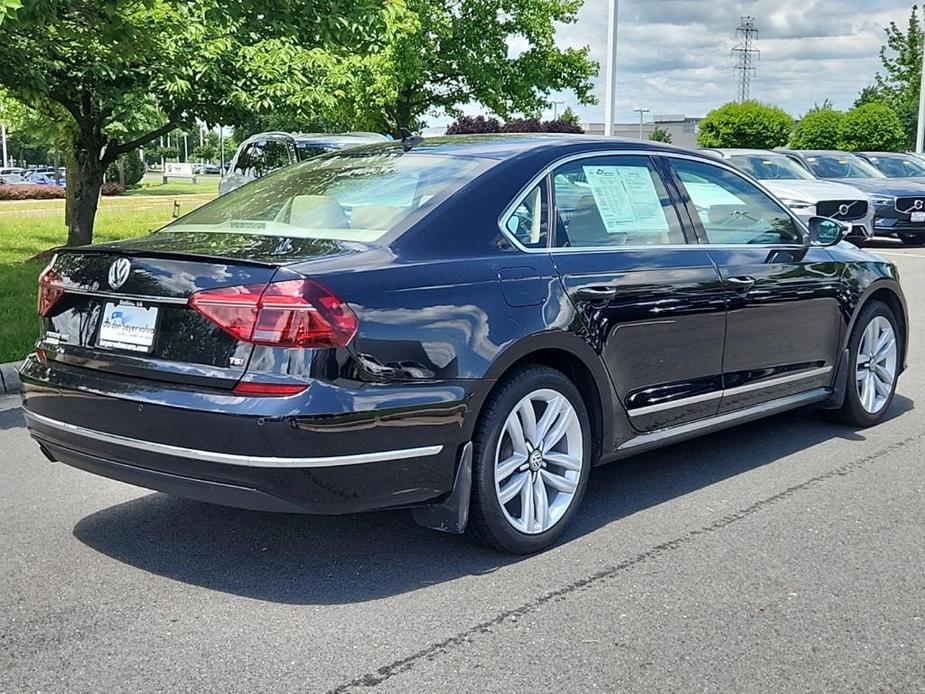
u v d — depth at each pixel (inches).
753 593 150.4
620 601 147.5
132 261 151.5
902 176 799.7
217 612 143.8
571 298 168.4
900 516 183.9
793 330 216.7
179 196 1595.7
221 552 166.6
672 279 186.1
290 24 393.1
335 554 165.9
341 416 138.1
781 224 222.7
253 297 139.3
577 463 171.9
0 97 585.0
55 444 161.0
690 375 192.5
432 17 767.7
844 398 236.8
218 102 522.6
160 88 499.8
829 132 1268.5
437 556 165.0
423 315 148.5
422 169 175.9
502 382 159.6
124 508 188.1
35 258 557.3
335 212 167.3
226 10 377.4
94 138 561.0
